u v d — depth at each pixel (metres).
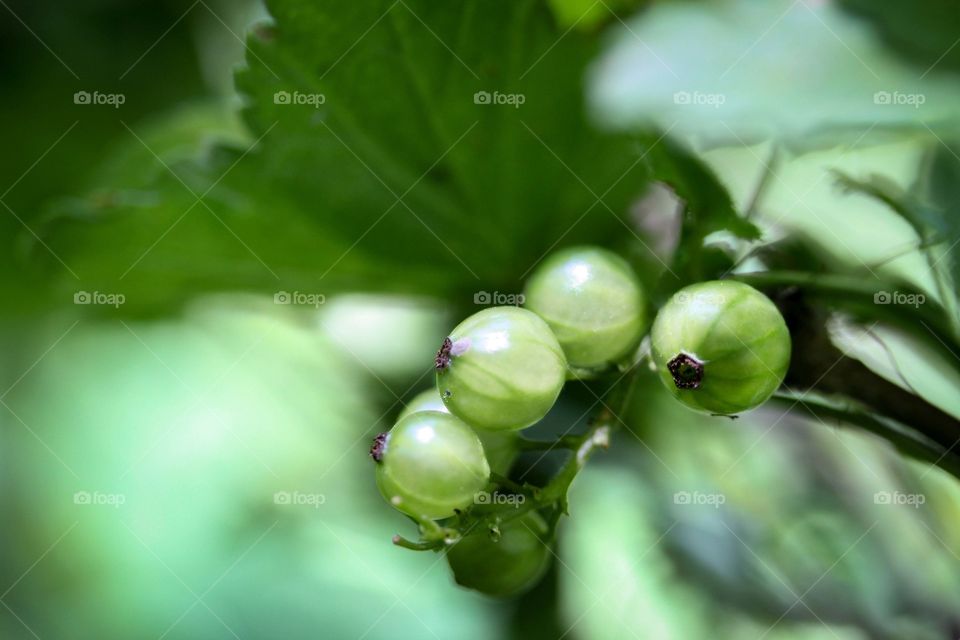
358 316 0.18
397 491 0.14
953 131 0.14
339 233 0.16
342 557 0.18
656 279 0.16
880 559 0.17
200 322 0.19
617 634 0.17
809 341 0.15
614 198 0.16
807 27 0.14
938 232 0.15
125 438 0.20
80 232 0.16
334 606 0.18
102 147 0.21
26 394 0.21
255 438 0.19
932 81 0.14
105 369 0.22
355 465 0.18
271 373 0.19
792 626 0.17
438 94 0.15
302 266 0.17
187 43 0.21
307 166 0.16
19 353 0.21
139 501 0.20
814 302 0.15
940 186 0.15
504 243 0.16
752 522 0.17
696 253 0.15
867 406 0.15
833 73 0.14
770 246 0.15
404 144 0.16
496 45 0.15
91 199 0.16
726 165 0.16
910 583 0.17
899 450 0.15
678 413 0.17
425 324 0.18
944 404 0.16
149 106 0.21
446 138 0.16
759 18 0.14
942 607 0.17
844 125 0.14
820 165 0.16
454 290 0.17
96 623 0.19
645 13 0.14
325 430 0.19
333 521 0.18
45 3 0.20
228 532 0.19
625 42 0.14
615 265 0.15
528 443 0.15
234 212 0.16
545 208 0.16
